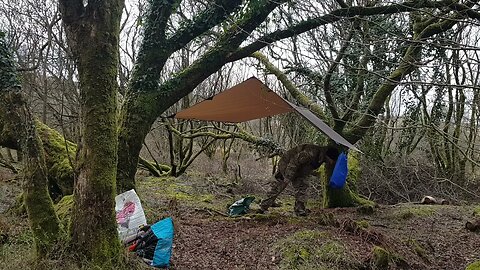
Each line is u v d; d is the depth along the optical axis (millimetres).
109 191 4734
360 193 13539
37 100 10898
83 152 4746
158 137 19422
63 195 8406
